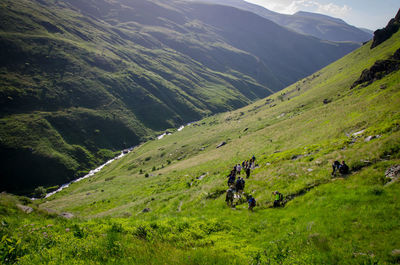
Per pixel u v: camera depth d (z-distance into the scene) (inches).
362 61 4808.1
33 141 6181.1
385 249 362.6
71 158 6368.1
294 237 465.4
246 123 5007.4
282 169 1036.5
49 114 7406.5
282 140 2071.9
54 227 429.1
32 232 377.7
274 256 349.4
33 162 5718.5
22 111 7204.7
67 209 2007.9
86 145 7219.5
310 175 866.8
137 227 465.4
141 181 2758.4
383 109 1373.0
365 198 560.4
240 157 2129.7
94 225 472.1
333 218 513.0
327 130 1612.9
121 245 333.1
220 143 4057.6
